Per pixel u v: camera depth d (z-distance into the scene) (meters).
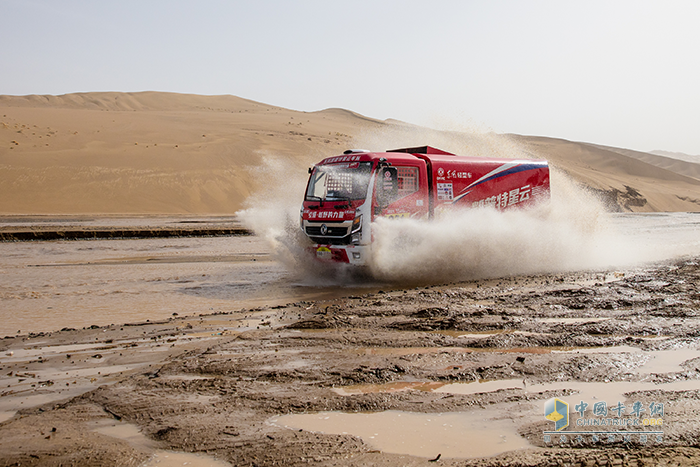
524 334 7.91
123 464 4.09
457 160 15.19
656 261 16.73
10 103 171.38
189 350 7.30
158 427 4.75
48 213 57.94
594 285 12.12
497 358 6.76
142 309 10.67
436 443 4.40
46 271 16.66
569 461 4.04
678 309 9.51
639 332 8.07
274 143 100.12
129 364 6.73
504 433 4.59
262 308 10.37
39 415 5.07
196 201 69.31
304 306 10.35
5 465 4.06
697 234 32.16
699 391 5.52
